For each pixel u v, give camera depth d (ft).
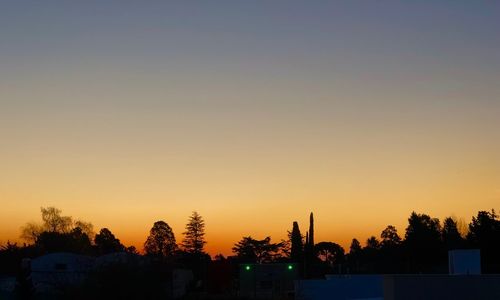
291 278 202.18
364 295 155.33
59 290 133.90
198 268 295.28
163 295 136.67
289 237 381.40
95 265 142.00
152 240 402.72
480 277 87.76
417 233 310.45
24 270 145.07
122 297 125.80
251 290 199.52
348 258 381.19
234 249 385.50
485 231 267.59
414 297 88.99
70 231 371.97
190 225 401.29
